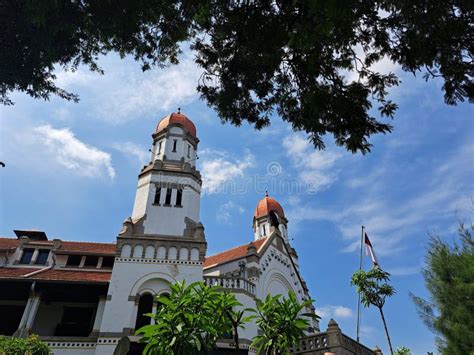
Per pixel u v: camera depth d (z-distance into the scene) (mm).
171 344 10062
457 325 19125
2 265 26094
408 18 8625
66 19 9938
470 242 21516
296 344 11094
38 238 30484
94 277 24531
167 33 11609
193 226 26906
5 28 9789
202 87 12562
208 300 11594
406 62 9711
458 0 7996
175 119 33094
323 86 10844
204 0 10562
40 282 22641
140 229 25797
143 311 22953
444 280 20766
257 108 12281
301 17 9141
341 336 23047
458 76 9031
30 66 10852
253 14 10188
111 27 10805
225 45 11750
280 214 43469
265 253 32719
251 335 24625
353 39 9914
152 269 23953
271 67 11094
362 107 10344
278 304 11430
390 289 29891
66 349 21031
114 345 20734
